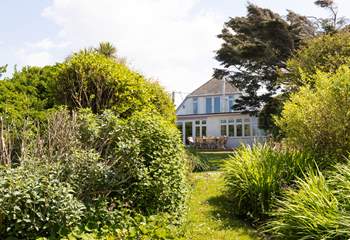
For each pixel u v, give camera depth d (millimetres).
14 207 4770
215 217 7957
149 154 6836
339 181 6770
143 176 6523
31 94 9930
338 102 8977
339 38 19344
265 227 7004
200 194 9953
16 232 4863
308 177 7680
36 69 10742
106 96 9586
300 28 29484
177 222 6742
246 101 31891
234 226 7402
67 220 5086
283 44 28766
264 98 30984
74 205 5230
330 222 5715
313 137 9344
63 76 9617
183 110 46438
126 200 6516
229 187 9055
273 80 29062
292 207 6445
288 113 9766
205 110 45156
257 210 7930
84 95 9586
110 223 5832
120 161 6520
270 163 8625
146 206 6637
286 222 6387
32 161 5645
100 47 13852
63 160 6074
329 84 9297
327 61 18234
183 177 7496
